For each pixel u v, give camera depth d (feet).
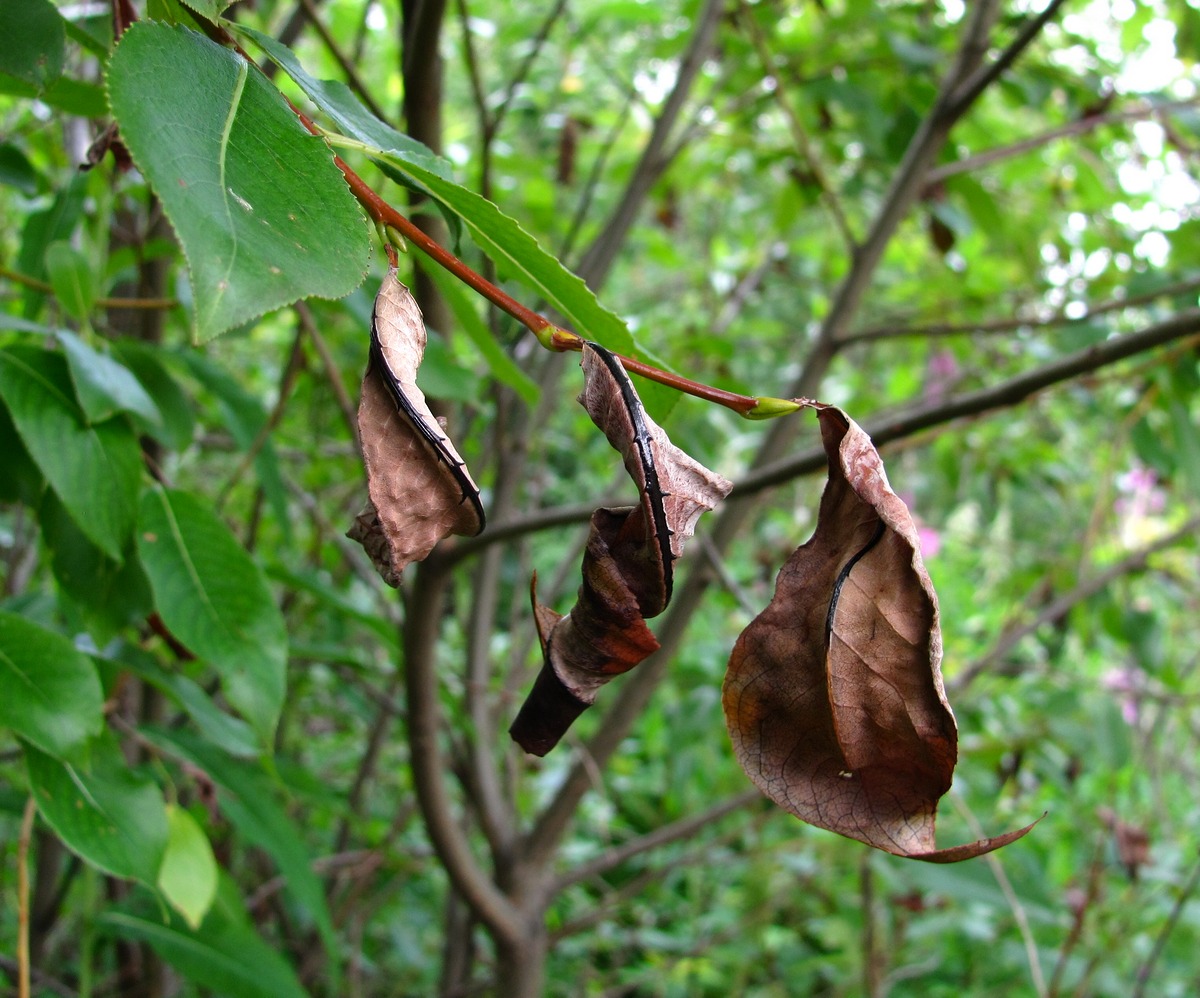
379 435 0.74
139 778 1.28
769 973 3.83
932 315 3.51
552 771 3.95
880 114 2.69
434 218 1.52
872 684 0.74
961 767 3.50
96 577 1.35
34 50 0.94
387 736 3.45
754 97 2.98
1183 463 2.28
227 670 1.31
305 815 3.45
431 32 1.46
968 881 2.43
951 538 4.75
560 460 4.13
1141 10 2.83
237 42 0.82
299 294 0.66
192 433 1.51
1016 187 3.74
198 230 0.65
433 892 3.91
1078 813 3.63
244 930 1.72
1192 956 3.29
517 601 2.89
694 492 0.74
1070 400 3.51
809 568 0.77
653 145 2.41
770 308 4.89
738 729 0.77
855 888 3.69
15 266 1.82
